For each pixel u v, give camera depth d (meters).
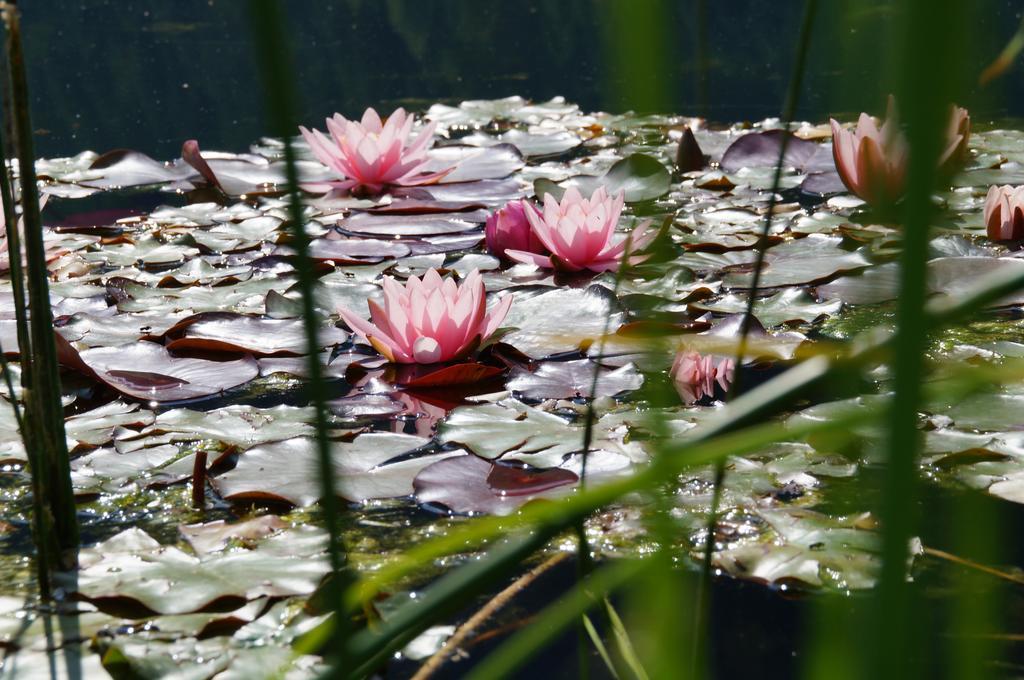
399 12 11.74
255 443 4.46
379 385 4.58
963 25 1.54
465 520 4.34
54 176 5.59
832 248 4.90
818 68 7.98
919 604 4.20
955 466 4.37
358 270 4.90
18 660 4.19
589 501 2.24
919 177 1.69
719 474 3.64
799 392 2.22
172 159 5.97
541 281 4.84
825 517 4.31
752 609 4.22
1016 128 5.74
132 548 4.30
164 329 4.71
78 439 4.47
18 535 4.34
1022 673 4.13
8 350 4.65
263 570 4.27
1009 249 4.87
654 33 1.89
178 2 12.97
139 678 4.18
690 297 4.75
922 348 1.76
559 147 6.09
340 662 2.34
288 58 2.01
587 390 4.54
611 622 4.15
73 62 9.23
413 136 6.48
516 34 10.35
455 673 4.18
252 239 5.05
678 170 5.49
